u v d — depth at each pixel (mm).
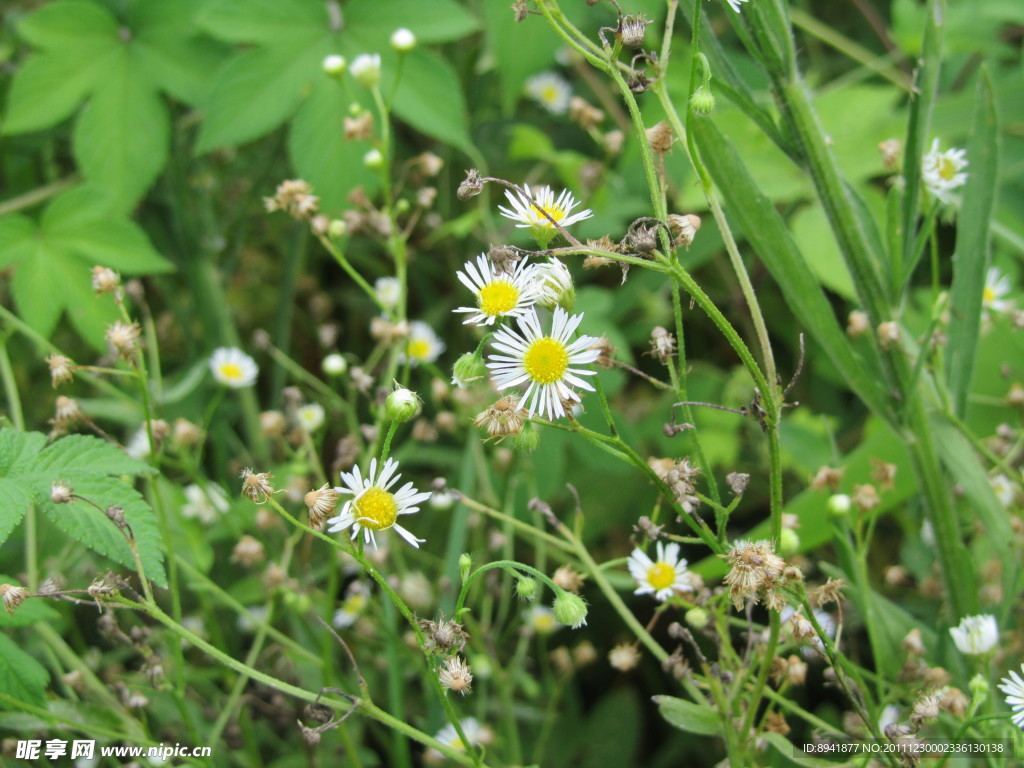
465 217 492
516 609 472
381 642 425
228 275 521
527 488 445
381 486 291
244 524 412
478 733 384
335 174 427
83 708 366
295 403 409
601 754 450
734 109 467
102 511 308
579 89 598
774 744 328
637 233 277
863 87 496
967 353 354
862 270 347
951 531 355
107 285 347
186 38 450
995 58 576
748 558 284
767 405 287
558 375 288
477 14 537
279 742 429
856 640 441
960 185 361
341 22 442
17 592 305
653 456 524
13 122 437
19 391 515
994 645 327
